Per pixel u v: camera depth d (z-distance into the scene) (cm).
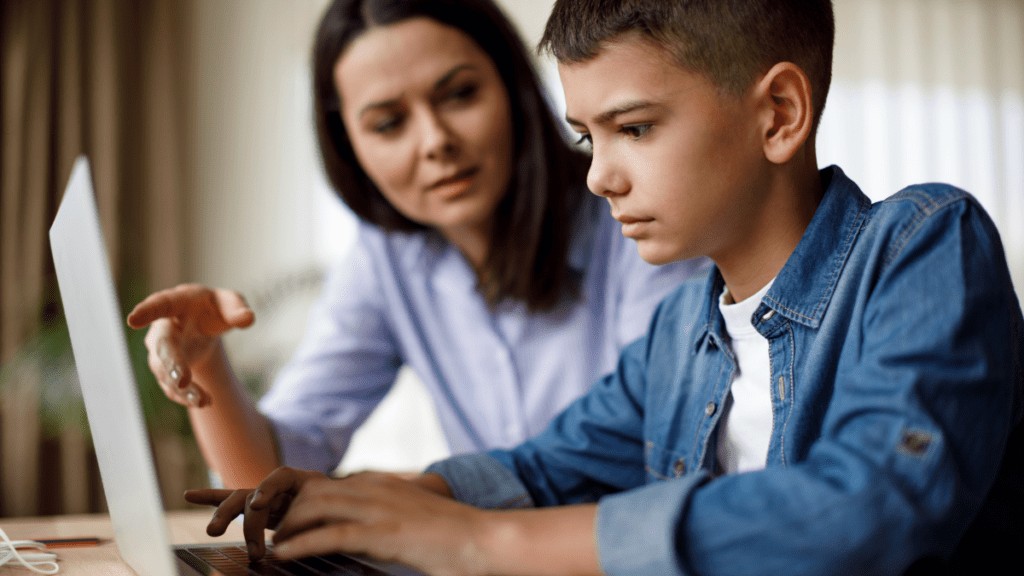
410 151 118
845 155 416
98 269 58
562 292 131
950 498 51
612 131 70
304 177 353
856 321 65
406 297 141
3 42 322
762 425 77
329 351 139
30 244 316
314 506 63
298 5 356
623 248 132
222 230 345
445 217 122
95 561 77
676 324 90
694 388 84
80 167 66
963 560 70
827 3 76
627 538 52
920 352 56
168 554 53
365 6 118
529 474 91
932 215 63
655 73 67
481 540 55
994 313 59
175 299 99
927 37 432
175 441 291
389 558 57
